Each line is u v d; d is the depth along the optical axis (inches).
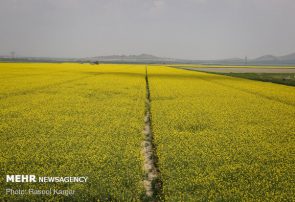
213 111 763.4
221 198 291.6
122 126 571.5
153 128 560.4
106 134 506.9
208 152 423.5
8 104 794.8
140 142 480.4
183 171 352.2
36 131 523.8
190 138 494.6
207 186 315.9
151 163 408.5
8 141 464.8
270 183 326.6
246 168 372.5
